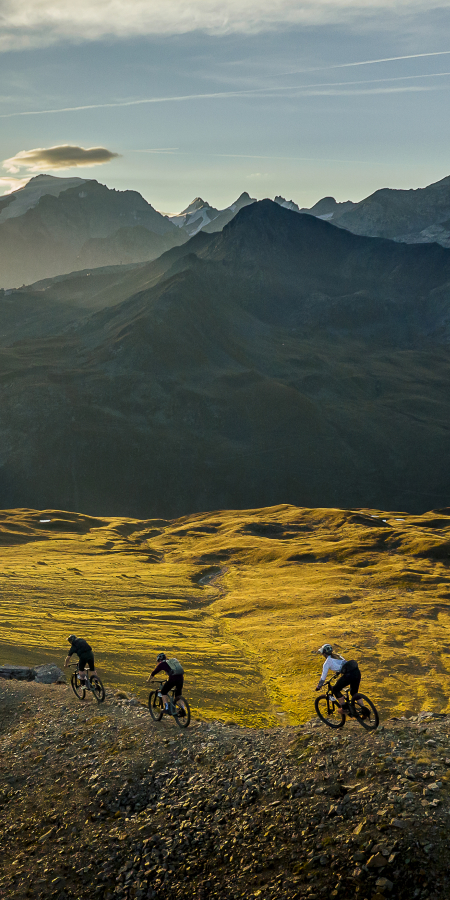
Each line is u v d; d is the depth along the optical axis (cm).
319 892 1423
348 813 1600
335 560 13050
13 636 6994
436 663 6575
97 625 8175
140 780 2003
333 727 2038
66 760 2219
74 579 11244
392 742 1847
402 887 1355
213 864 1620
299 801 1706
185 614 9338
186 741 2177
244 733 2209
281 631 8075
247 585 11412
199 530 18312
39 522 19550
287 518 19050
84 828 1872
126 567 12962
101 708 2606
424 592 10150
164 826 1792
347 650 7025
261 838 1639
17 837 1909
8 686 3075
